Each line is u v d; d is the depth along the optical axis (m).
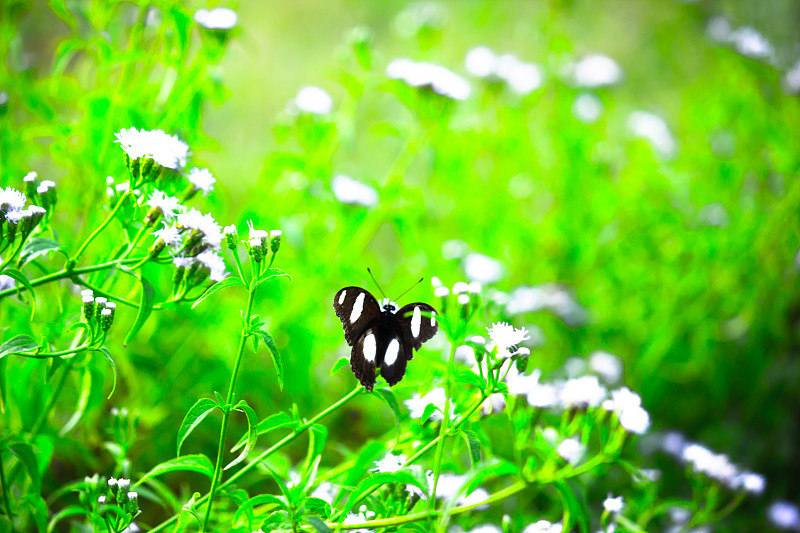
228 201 1.74
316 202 1.76
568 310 2.00
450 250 1.87
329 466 1.71
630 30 3.45
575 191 2.21
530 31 2.48
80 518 1.66
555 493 1.67
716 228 2.12
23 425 1.59
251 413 1.47
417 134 1.79
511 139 2.19
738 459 1.91
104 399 1.67
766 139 2.21
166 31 1.64
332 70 1.79
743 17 2.58
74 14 1.69
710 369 2.02
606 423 1.54
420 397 1.54
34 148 1.70
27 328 1.58
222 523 1.55
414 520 1.49
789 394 1.99
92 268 1.49
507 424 1.69
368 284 1.78
